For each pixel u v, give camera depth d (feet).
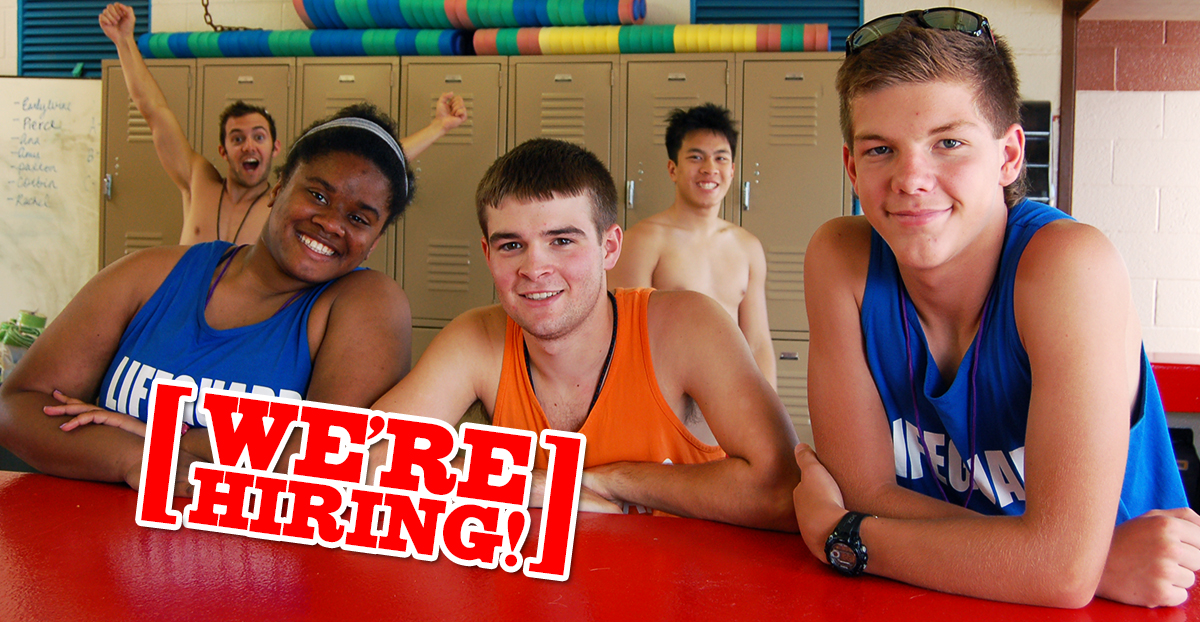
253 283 4.94
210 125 13.05
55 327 4.84
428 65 12.46
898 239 2.82
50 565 2.71
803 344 11.99
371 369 4.65
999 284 2.99
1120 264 2.72
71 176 14.30
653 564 2.84
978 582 2.54
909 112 2.68
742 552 3.02
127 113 13.26
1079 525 2.49
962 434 3.26
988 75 2.70
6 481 3.94
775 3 12.92
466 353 4.27
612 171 12.24
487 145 12.43
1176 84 12.23
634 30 12.07
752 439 3.72
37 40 14.75
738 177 12.05
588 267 3.78
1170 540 2.50
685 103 12.05
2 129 14.37
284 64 12.78
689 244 10.94
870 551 2.74
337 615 2.32
